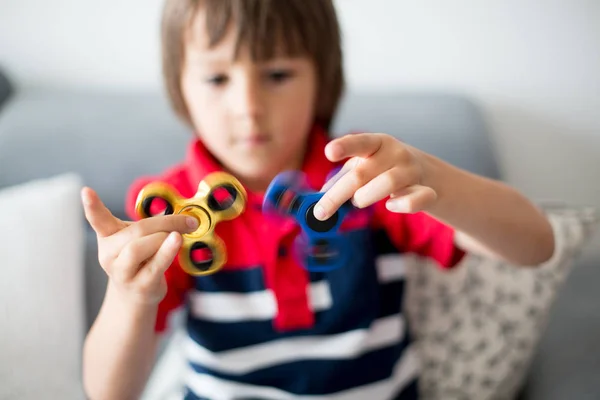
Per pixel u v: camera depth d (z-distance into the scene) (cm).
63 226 81
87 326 87
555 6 96
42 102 100
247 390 69
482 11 98
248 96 56
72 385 77
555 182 109
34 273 77
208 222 48
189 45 59
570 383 70
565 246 74
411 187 46
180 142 91
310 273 67
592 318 79
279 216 48
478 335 78
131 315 54
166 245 45
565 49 99
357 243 68
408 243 71
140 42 106
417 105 94
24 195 82
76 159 90
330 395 68
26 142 92
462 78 104
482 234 57
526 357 77
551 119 104
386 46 102
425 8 99
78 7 104
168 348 90
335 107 71
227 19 56
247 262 66
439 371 79
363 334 68
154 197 48
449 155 86
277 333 68
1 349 74
